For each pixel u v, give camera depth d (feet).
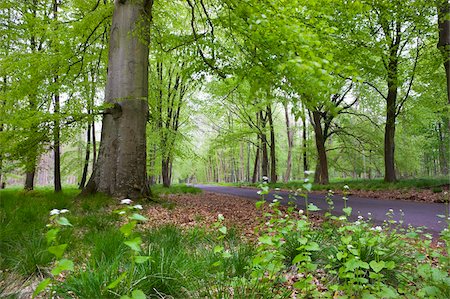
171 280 8.77
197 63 26.89
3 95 32.73
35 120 26.18
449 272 9.83
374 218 23.41
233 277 9.59
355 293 8.55
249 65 13.62
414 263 10.97
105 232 14.53
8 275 9.64
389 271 10.05
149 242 13.17
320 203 33.50
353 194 44.73
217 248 8.16
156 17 41.19
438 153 106.32
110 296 7.44
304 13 17.16
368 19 40.45
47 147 31.01
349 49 24.81
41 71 33.14
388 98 55.52
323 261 11.29
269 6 12.96
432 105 57.11
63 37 35.14
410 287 9.14
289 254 11.55
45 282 4.78
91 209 23.72
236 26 14.44
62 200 27.07
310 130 79.61
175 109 77.82
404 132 84.53
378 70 37.37
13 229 14.15
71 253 12.32
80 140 58.08
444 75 47.60
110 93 30.68
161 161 76.89
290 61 8.79
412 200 35.04
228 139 81.87
